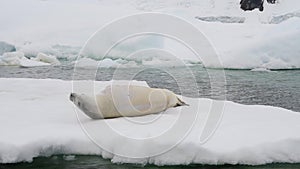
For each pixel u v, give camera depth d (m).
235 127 10.76
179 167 8.93
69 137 9.43
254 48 30.45
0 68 29.12
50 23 37.81
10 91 15.28
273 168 8.95
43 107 13.01
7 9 39.88
